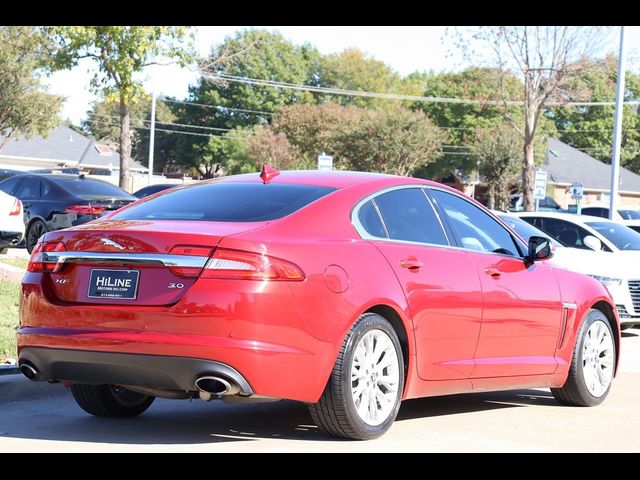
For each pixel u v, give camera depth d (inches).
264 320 217.8
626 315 525.3
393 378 245.0
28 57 1691.7
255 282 217.8
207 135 3786.9
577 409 315.0
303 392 225.5
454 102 3075.8
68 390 310.0
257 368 216.7
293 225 233.9
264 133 3075.8
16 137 1863.9
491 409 308.2
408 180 270.8
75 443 233.9
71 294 232.1
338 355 231.1
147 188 1093.1
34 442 233.9
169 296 219.6
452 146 3250.5
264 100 3750.0
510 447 247.0
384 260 246.1
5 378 295.1
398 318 247.0
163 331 218.5
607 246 568.4
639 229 792.9
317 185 254.2
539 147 2908.5
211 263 218.1
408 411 297.4
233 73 3718.0
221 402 304.0
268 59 3740.2
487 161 2610.7
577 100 1790.1
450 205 281.3
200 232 222.7
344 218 245.3
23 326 240.2
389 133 2719.0
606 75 1732.3
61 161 2662.4
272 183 257.6
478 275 273.4
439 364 259.9
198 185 267.9
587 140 3757.4
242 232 224.7
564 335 308.2
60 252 234.4
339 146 2785.4
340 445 237.0
